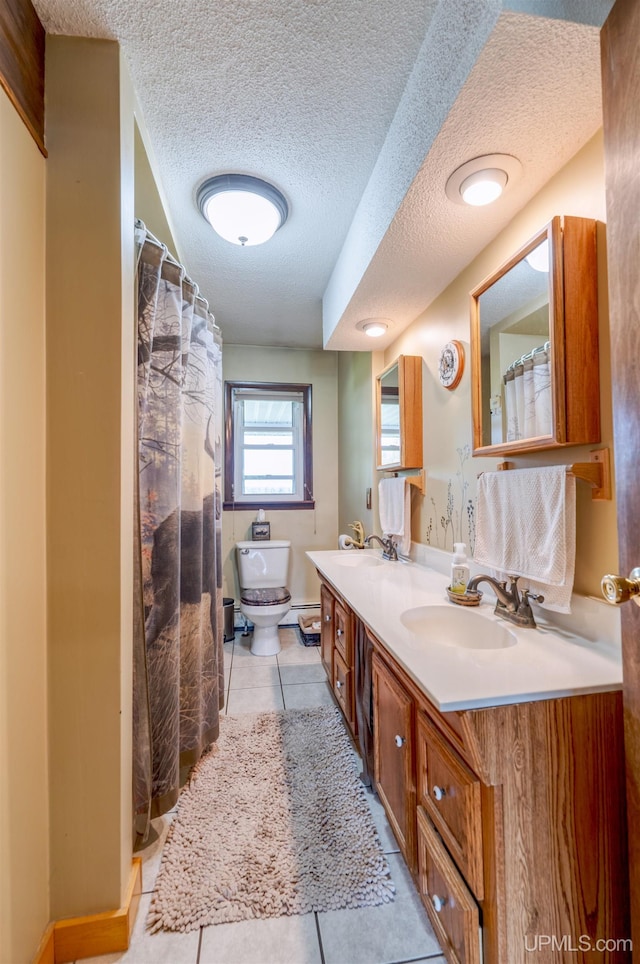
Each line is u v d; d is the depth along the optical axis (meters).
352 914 1.08
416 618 1.33
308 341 3.31
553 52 0.81
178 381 1.43
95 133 1.04
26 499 0.93
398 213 1.28
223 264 2.13
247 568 3.10
